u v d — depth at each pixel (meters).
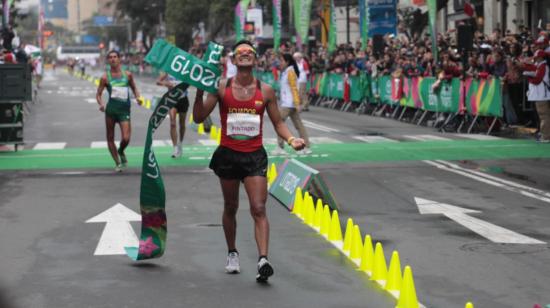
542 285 7.93
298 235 10.23
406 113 27.30
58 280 8.23
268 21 60.53
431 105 24.83
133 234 10.37
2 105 19.06
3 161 17.55
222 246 9.67
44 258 9.15
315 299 7.51
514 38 22.12
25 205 12.44
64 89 56.22
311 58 38.75
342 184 14.17
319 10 50.34
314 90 36.47
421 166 16.27
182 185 14.18
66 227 10.81
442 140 20.83
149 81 75.88
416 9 43.47
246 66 8.04
